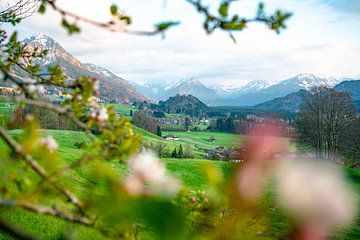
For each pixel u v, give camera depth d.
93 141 2.65
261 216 1.53
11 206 1.89
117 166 25.25
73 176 17.33
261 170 1.48
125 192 1.24
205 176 1.51
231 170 1.49
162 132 179.00
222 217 1.63
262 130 1.45
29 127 1.87
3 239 11.36
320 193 1.40
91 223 2.03
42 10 2.62
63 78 3.59
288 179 1.53
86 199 1.99
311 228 1.35
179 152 96.12
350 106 72.38
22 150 1.85
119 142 2.77
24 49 4.49
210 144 128.00
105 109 2.90
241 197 1.50
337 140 70.69
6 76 2.71
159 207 1.12
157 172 1.39
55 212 2.03
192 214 2.08
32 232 15.59
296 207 1.38
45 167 1.96
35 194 1.95
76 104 2.86
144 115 157.88
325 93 72.94
